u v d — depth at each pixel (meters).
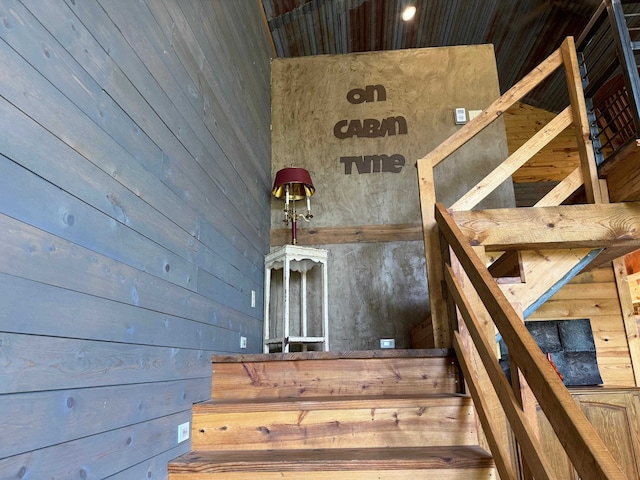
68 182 1.20
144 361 1.58
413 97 4.52
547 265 2.53
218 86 2.65
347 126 4.46
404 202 4.25
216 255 2.46
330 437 2.03
